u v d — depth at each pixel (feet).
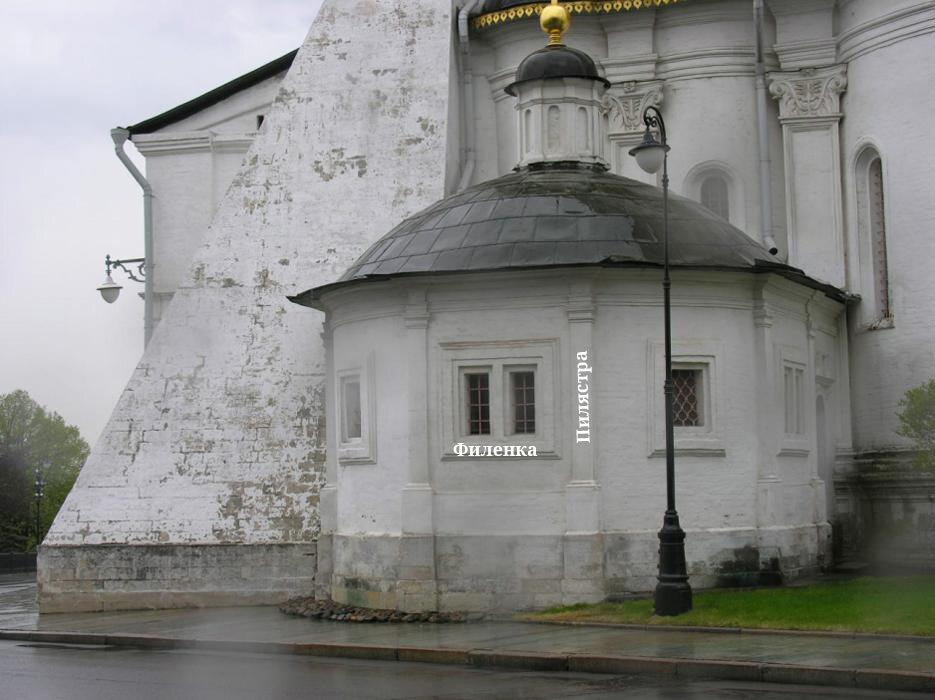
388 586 87.92
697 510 86.69
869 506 106.11
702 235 89.25
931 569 97.04
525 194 90.84
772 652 61.41
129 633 83.87
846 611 71.61
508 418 86.43
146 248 129.49
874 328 107.55
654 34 117.29
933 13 105.19
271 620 89.51
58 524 104.78
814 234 111.34
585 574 83.61
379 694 55.01
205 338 108.27
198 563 102.94
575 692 54.44
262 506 103.65
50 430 302.45
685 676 59.11
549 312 85.87
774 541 88.12
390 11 116.37
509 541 85.30
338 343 94.89
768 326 90.33
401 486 87.97
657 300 86.84
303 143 112.57
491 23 118.73
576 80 97.19
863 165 110.63
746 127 115.55
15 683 60.39
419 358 87.61
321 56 115.03
